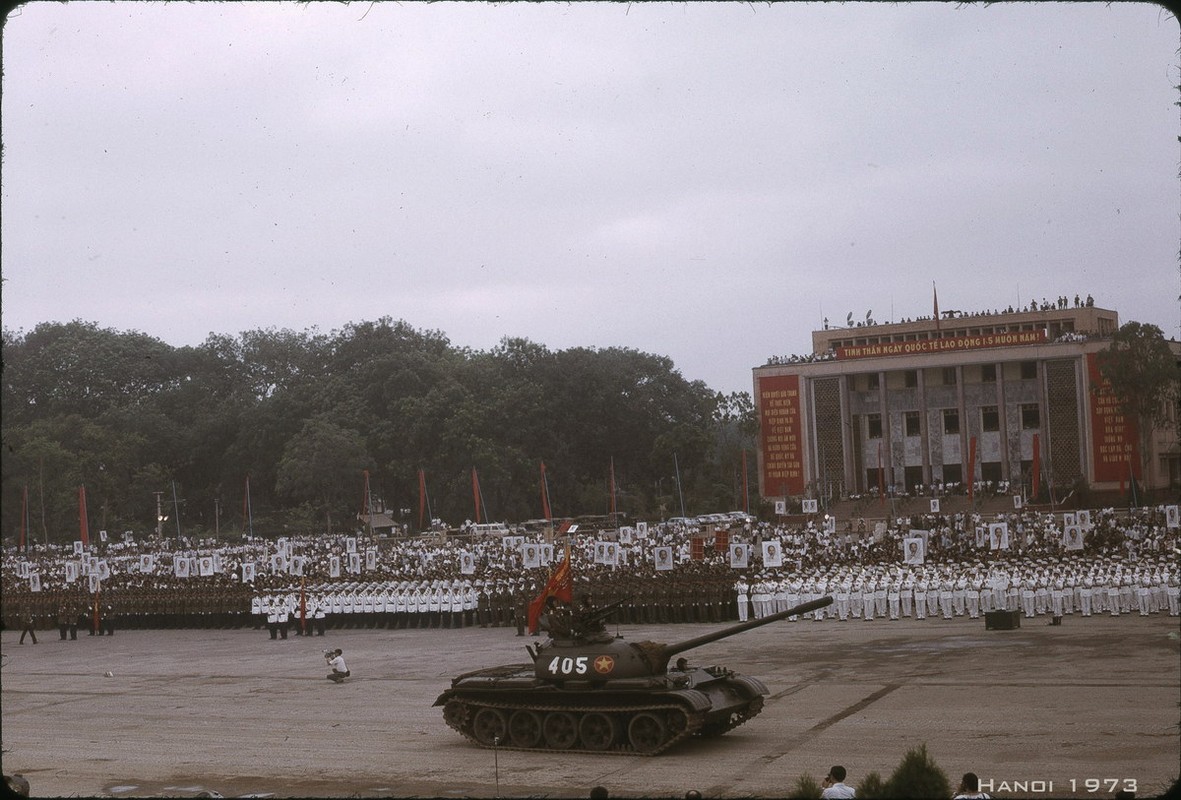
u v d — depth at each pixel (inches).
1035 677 1221.7
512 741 1010.1
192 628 2406.5
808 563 2202.3
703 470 4923.7
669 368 5339.6
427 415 4520.2
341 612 2203.5
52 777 948.0
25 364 4972.9
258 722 1186.0
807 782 547.2
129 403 5118.1
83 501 2876.5
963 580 1845.5
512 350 5068.9
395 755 995.3
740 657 1512.1
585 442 4982.8
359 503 4640.8
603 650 991.0
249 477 4817.9
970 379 4311.0
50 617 2503.7
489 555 2979.8
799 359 4343.0
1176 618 1686.8
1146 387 3604.8
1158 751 866.8
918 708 1083.3
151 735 1135.6
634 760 943.7
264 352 5679.1
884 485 4308.6
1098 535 2578.7
